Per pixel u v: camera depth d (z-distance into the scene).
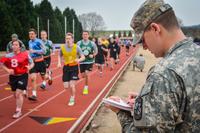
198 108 1.66
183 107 1.66
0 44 41.41
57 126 7.54
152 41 1.84
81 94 11.87
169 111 1.62
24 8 46.31
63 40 62.94
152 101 1.65
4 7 41.25
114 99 2.27
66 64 9.51
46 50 12.58
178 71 1.67
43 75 12.08
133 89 13.77
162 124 1.63
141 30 1.86
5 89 12.54
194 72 1.67
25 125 7.59
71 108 9.41
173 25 1.81
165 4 1.81
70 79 9.67
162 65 1.72
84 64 11.71
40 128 7.36
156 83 1.67
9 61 7.91
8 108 9.27
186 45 1.77
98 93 12.24
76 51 9.41
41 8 58.03
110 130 7.39
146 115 1.65
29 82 13.98
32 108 9.30
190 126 1.68
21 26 44.97
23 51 7.95
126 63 29.06
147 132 1.67
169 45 1.80
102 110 9.33
